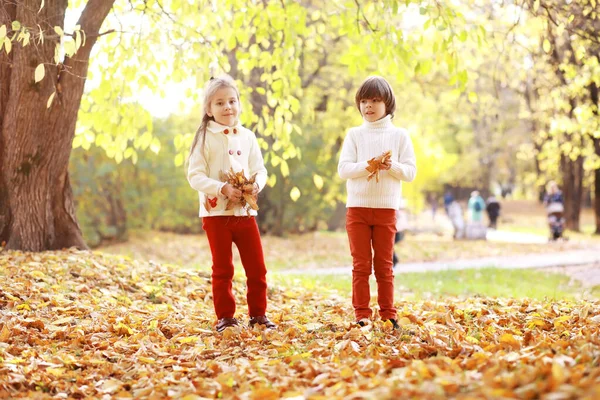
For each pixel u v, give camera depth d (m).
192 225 21.39
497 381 2.60
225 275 4.75
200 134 4.79
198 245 18.45
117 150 7.89
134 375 3.64
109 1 7.02
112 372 3.72
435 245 19.84
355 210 4.77
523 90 19.88
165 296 6.21
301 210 20.83
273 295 7.01
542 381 2.55
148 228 19.44
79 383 3.52
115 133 7.75
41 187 7.55
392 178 4.75
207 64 7.32
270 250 17.88
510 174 50.59
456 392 2.57
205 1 7.41
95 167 17.95
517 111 30.02
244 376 3.32
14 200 7.52
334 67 18.45
